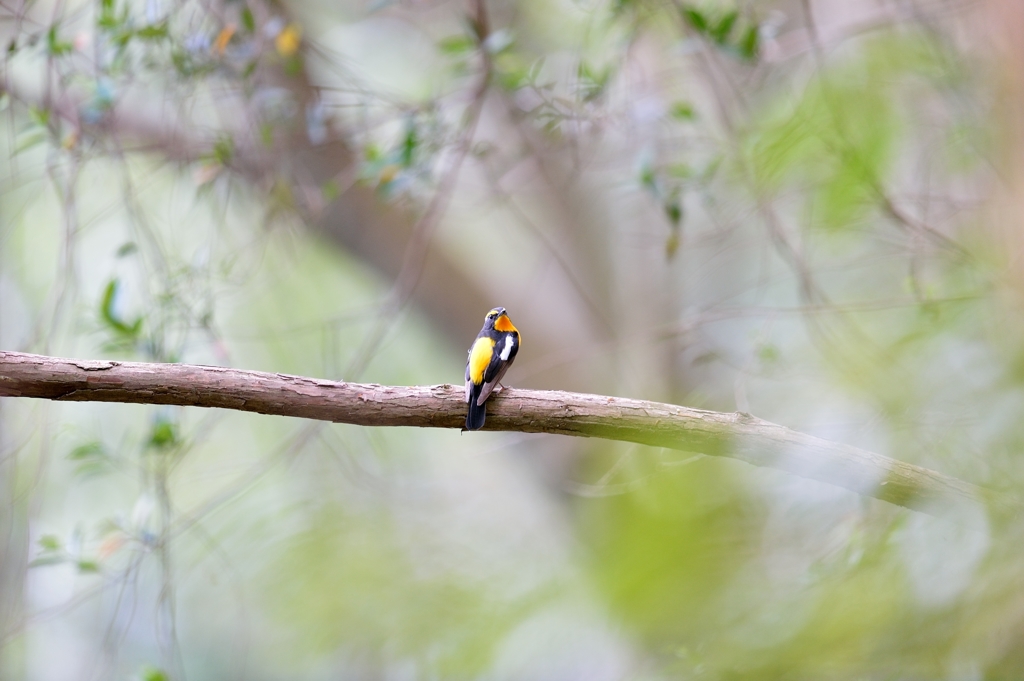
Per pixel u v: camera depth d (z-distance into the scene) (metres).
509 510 16.08
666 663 5.26
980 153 11.01
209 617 15.35
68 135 10.50
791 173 11.55
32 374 6.50
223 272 11.05
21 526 11.12
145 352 10.24
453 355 17.42
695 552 5.59
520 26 15.46
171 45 10.78
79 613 15.59
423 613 11.60
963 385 6.94
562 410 7.18
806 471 6.82
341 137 12.28
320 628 12.72
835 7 15.38
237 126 12.59
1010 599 5.12
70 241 10.17
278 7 12.12
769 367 10.59
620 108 11.79
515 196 16.77
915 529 6.09
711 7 12.13
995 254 9.86
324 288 18.17
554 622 8.57
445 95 11.99
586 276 17.52
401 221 14.90
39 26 10.84
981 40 11.41
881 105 11.78
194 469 15.55
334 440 14.48
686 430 7.06
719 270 15.62
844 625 5.12
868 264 12.18
